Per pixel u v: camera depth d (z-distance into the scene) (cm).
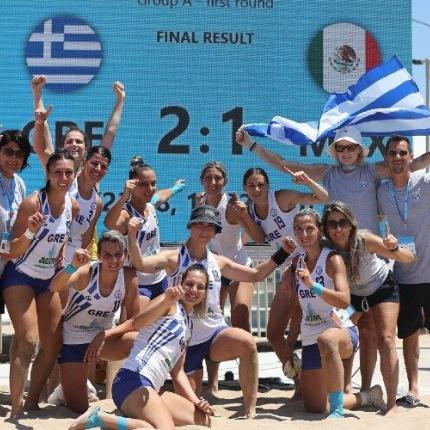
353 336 717
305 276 686
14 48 1124
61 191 675
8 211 698
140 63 1138
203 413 658
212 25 1144
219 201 822
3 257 676
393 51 1163
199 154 1143
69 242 741
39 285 696
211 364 846
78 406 716
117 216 766
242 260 839
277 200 811
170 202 1134
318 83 1154
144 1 1135
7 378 950
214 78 1144
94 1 1130
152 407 628
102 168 740
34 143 804
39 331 709
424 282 766
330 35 1154
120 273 696
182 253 723
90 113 1133
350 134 794
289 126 942
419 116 872
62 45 1129
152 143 1138
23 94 1127
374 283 732
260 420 692
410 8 1160
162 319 655
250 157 1147
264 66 1148
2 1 1123
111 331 679
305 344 727
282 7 1150
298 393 803
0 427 652
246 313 803
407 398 764
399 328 777
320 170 842
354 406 750
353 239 714
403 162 761
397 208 770
